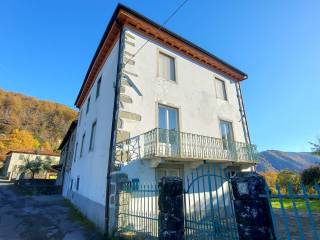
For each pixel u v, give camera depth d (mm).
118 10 9125
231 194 3604
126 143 7703
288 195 2719
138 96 8773
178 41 11172
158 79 9836
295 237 5996
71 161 17672
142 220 5750
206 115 11195
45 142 73375
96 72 13484
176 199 4230
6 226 7793
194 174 9164
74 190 13672
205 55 12414
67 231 7305
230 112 12852
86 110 14867
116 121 7883
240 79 14828
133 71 9039
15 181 27172
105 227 6727
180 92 10484
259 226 2850
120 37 9570
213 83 12688
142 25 9898
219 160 9078
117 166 7199
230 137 12297
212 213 3873
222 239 3607
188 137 9531
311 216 2439
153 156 7246
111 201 6926
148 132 7848
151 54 10102
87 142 12219
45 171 40812
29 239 6465
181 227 4070
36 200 14703
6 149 57438
